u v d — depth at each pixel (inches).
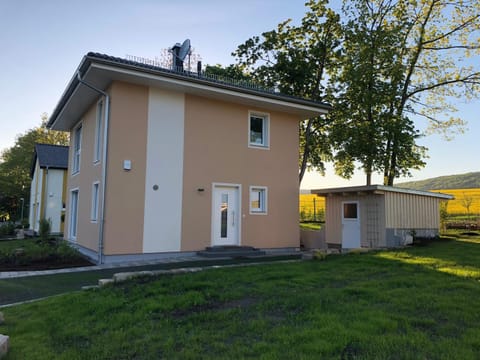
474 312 167.3
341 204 546.9
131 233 389.4
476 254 362.6
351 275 259.8
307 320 162.4
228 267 299.9
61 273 311.6
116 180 385.7
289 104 491.5
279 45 753.6
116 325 164.6
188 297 200.5
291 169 520.7
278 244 496.4
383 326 149.1
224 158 462.3
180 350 134.3
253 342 139.6
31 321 174.9
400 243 483.5
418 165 723.4
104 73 373.4
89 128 483.8
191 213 430.9
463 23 724.7
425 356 120.7
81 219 489.7
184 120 435.5
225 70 789.9
